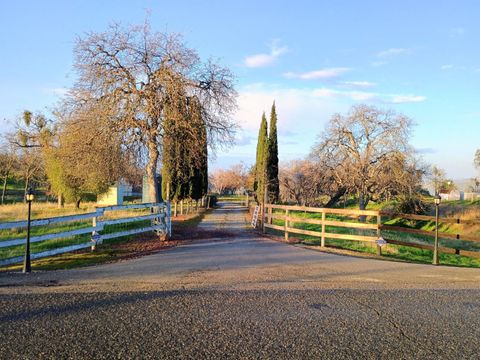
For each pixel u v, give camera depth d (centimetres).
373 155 3572
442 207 3675
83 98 1680
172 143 1753
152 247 1315
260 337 476
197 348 438
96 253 1150
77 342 446
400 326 532
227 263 1038
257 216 2227
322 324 530
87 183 2912
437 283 848
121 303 601
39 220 951
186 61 1655
